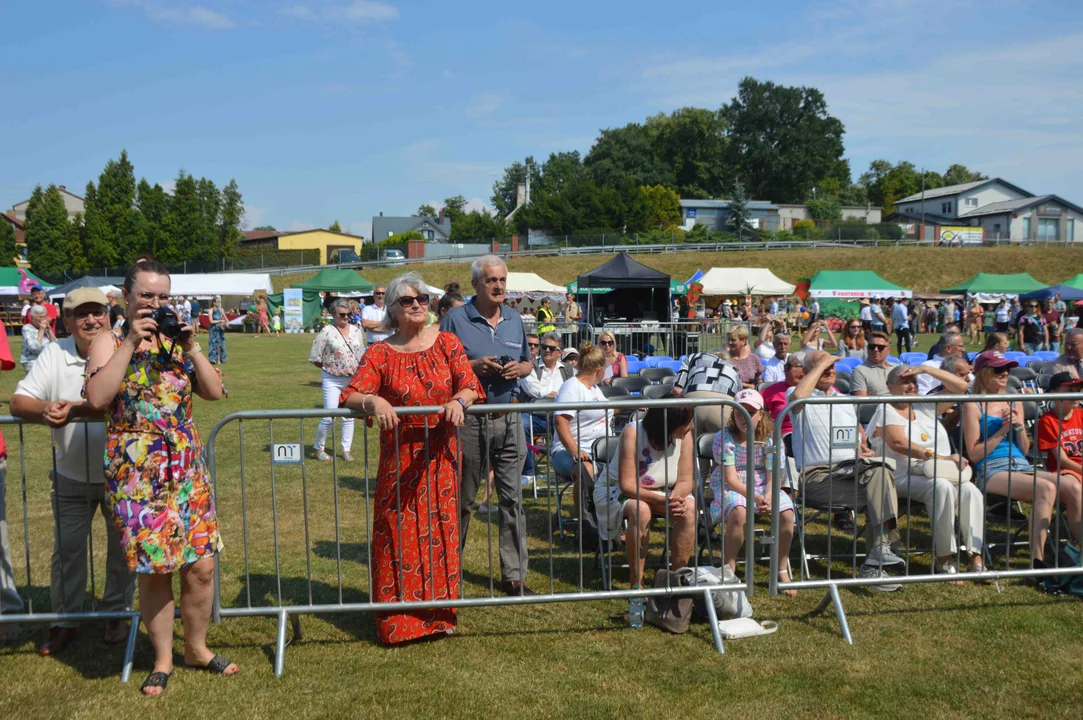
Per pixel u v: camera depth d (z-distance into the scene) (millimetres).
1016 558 5613
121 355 3387
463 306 5172
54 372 3955
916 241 61875
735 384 6930
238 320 38500
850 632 4262
